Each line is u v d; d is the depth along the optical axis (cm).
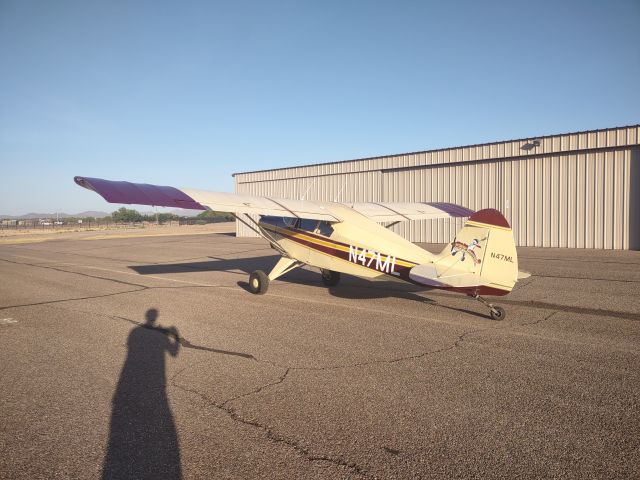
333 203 935
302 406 378
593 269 1197
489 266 669
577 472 280
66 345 564
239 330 631
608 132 1719
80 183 640
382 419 353
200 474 282
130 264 1523
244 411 370
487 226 674
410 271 709
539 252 1670
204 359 504
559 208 1858
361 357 507
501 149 1984
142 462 297
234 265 1466
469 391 407
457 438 323
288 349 539
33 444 321
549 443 315
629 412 362
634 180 1689
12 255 1936
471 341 566
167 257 1753
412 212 1048
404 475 279
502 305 784
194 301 849
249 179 3070
